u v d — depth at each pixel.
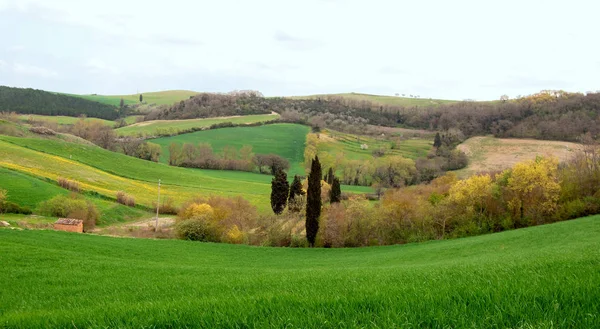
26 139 102.81
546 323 4.43
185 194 92.50
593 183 56.38
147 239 50.50
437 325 4.83
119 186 89.19
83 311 7.49
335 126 165.38
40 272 21.64
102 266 25.83
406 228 59.72
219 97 193.38
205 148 129.12
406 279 10.55
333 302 6.08
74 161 97.81
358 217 58.16
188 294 11.39
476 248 39.44
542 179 54.78
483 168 100.94
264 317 5.58
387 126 171.38
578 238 35.06
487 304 5.28
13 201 61.53
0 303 12.98
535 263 10.73
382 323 4.94
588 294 5.21
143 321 5.91
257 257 45.78
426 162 110.44
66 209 61.25
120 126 161.75
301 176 120.06
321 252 51.34
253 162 127.56
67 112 174.50
